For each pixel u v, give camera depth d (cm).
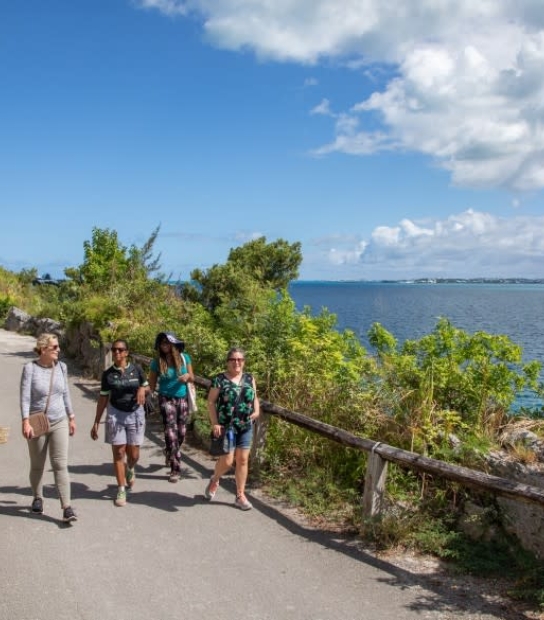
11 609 414
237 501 624
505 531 530
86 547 518
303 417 661
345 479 675
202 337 1007
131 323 1334
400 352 793
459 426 680
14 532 543
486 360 705
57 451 565
